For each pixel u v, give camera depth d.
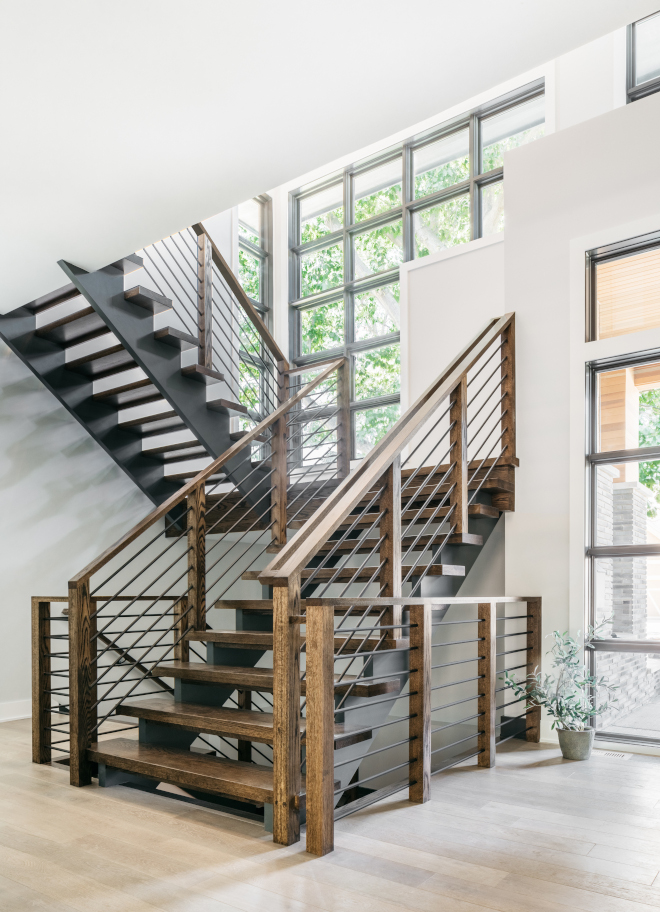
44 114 2.77
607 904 1.90
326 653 2.29
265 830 2.46
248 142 3.00
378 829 2.47
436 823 2.53
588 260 4.33
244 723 2.81
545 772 3.29
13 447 5.02
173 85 2.62
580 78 5.54
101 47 2.40
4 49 2.40
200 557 3.94
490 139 6.36
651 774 3.26
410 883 2.02
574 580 4.09
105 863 2.17
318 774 2.25
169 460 5.53
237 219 7.22
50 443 5.23
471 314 5.49
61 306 5.29
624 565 4.06
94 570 3.24
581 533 4.10
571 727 3.61
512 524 4.37
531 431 4.37
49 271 4.19
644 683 3.91
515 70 2.61
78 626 3.14
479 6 2.25
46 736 3.48
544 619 4.18
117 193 3.37
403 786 2.88
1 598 4.83
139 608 5.66
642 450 4.04
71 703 3.12
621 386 4.20
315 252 7.66
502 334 4.52
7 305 4.64
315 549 2.45
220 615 6.26
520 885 2.01
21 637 4.89
